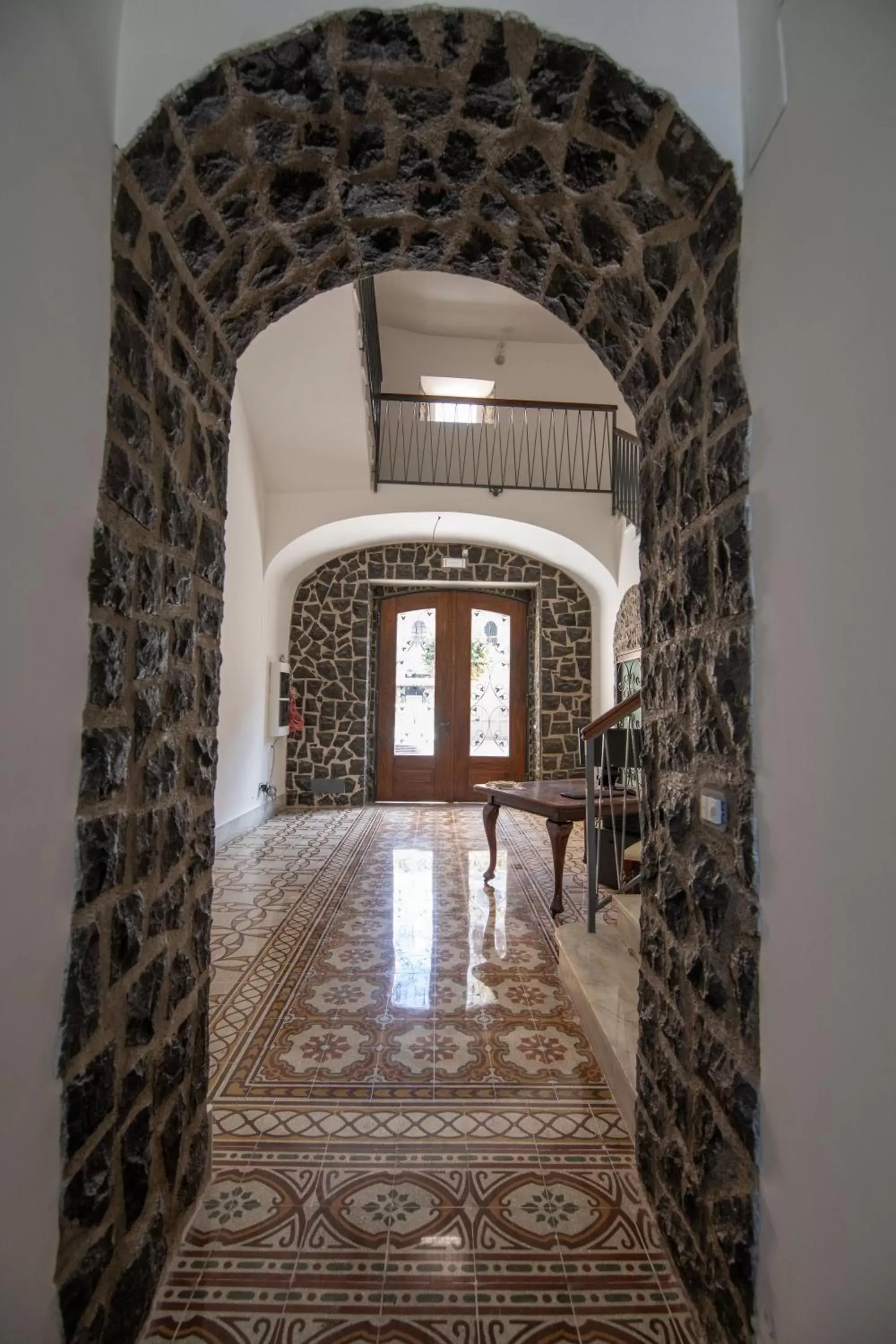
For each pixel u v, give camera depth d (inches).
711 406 51.8
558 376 300.7
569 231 63.8
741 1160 44.8
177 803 58.7
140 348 50.3
